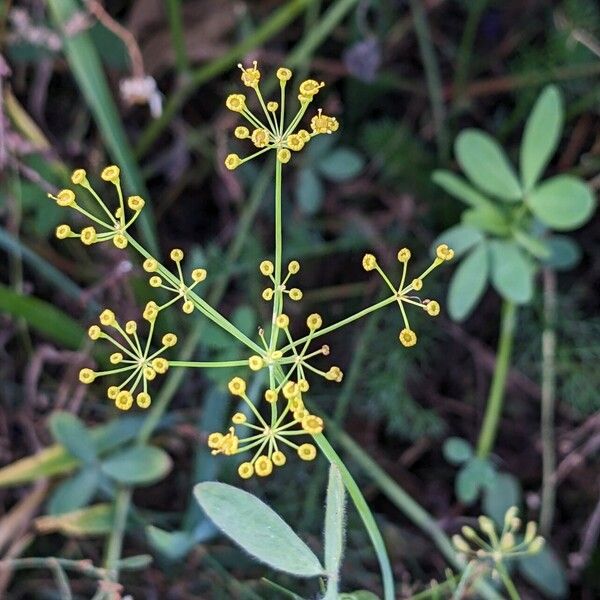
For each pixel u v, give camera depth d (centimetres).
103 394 29
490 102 33
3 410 29
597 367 30
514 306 27
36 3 30
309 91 17
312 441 28
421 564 28
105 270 30
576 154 33
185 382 29
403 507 27
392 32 33
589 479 30
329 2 33
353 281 32
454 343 31
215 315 17
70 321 28
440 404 31
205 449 26
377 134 32
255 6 33
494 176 27
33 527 28
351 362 30
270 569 27
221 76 33
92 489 26
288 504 28
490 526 22
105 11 32
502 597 26
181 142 32
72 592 28
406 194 32
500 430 31
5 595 28
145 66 32
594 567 29
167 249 32
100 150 31
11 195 29
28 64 31
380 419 31
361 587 28
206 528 25
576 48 32
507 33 33
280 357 16
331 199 32
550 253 27
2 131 28
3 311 29
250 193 32
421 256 31
